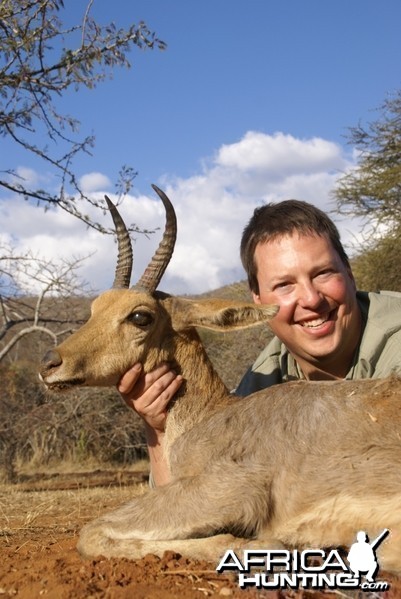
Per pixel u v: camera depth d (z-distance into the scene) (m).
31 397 4.23
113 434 4.34
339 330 1.42
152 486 1.44
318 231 1.42
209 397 1.38
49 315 3.86
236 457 1.22
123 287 1.45
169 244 1.43
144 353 1.37
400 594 1.07
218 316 1.38
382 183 4.52
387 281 4.64
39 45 2.22
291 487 1.19
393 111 4.61
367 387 1.24
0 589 1.10
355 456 1.17
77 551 1.24
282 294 1.43
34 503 2.32
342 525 1.16
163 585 1.07
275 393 1.28
